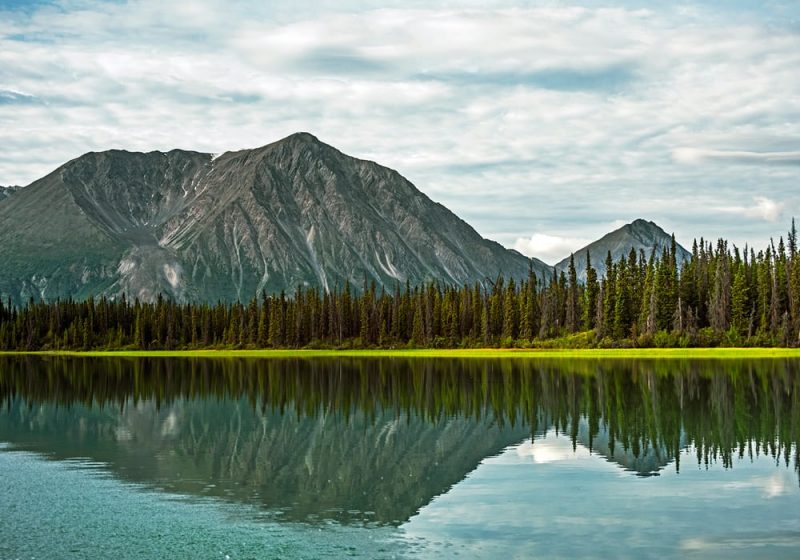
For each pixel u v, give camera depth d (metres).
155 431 61.78
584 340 179.75
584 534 31.66
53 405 81.88
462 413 70.56
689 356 148.62
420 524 33.41
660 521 33.38
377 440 56.16
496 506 36.19
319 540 31.23
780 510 34.91
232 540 31.27
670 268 179.75
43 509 36.19
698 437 55.03
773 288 161.25
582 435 56.78
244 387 102.19
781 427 59.12
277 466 46.69
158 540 31.33
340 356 197.12
